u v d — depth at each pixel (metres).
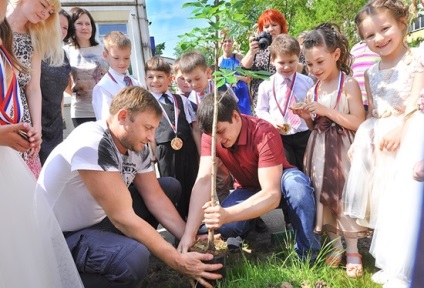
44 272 1.88
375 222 2.37
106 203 2.07
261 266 2.39
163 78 3.29
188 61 3.42
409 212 2.07
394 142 2.26
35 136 1.87
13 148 1.82
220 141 2.42
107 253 2.08
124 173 2.28
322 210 2.50
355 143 2.43
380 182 2.33
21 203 1.85
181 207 3.28
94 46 4.30
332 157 2.50
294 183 2.43
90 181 2.04
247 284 2.18
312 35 2.60
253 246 2.93
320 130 2.60
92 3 7.67
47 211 1.97
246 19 1.93
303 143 3.28
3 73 1.85
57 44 2.94
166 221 2.48
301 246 2.48
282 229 3.28
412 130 2.11
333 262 2.45
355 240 2.45
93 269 2.11
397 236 2.12
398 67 2.38
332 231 2.56
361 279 2.31
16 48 2.68
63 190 2.16
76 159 2.03
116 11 7.84
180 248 2.26
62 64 3.19
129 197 2.12
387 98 2.39
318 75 2.60
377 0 2.39
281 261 2.54
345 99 2.57
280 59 3.22
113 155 2.09
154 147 3.29
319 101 2.68
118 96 2.11
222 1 1.89
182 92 4.10
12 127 1.77
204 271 2.11
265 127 2.47
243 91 4.32
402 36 2.39
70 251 2.14
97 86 3.45
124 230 2.12
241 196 2.72
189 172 3.27
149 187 2.53
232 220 2.21
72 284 1.97
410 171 2.08
